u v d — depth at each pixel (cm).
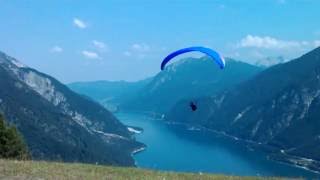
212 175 3622
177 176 3397
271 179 3700
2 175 2831
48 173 2988
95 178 2966
